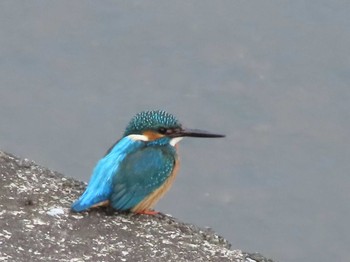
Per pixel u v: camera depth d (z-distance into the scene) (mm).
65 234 11883
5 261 10969
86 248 11633
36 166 14078
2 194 12758
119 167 12648
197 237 12734
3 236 11547
